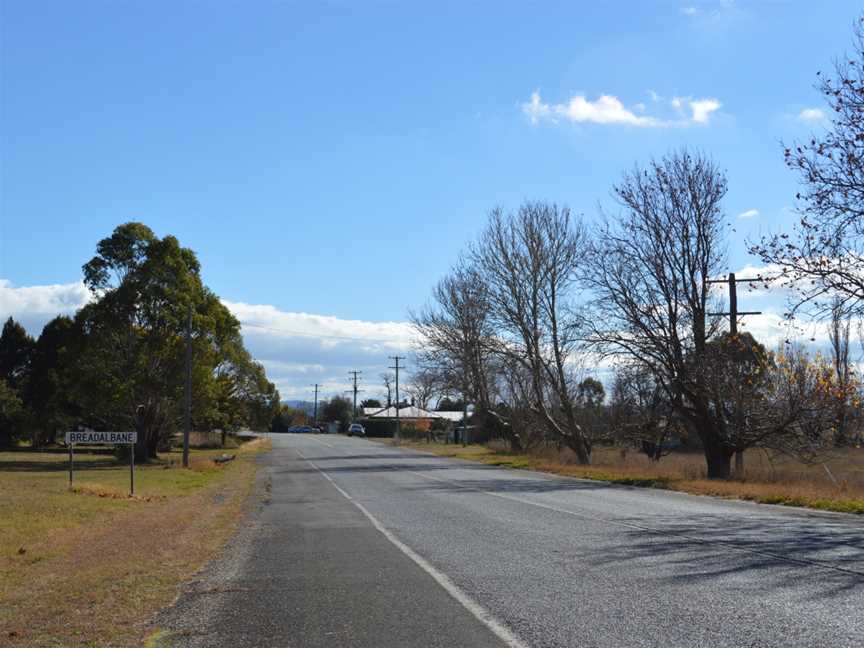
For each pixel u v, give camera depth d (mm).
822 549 11570
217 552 12695
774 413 30078
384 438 103312
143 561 11633
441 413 132000
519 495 22812
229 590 9539
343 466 41562
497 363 52562
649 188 33250
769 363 30531
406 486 27094
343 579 10125
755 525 14812
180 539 14023
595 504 19766
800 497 19641
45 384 66812
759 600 8305
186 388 42031
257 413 81875
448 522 16156
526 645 6875
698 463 40656
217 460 44750
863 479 26719
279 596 9156
